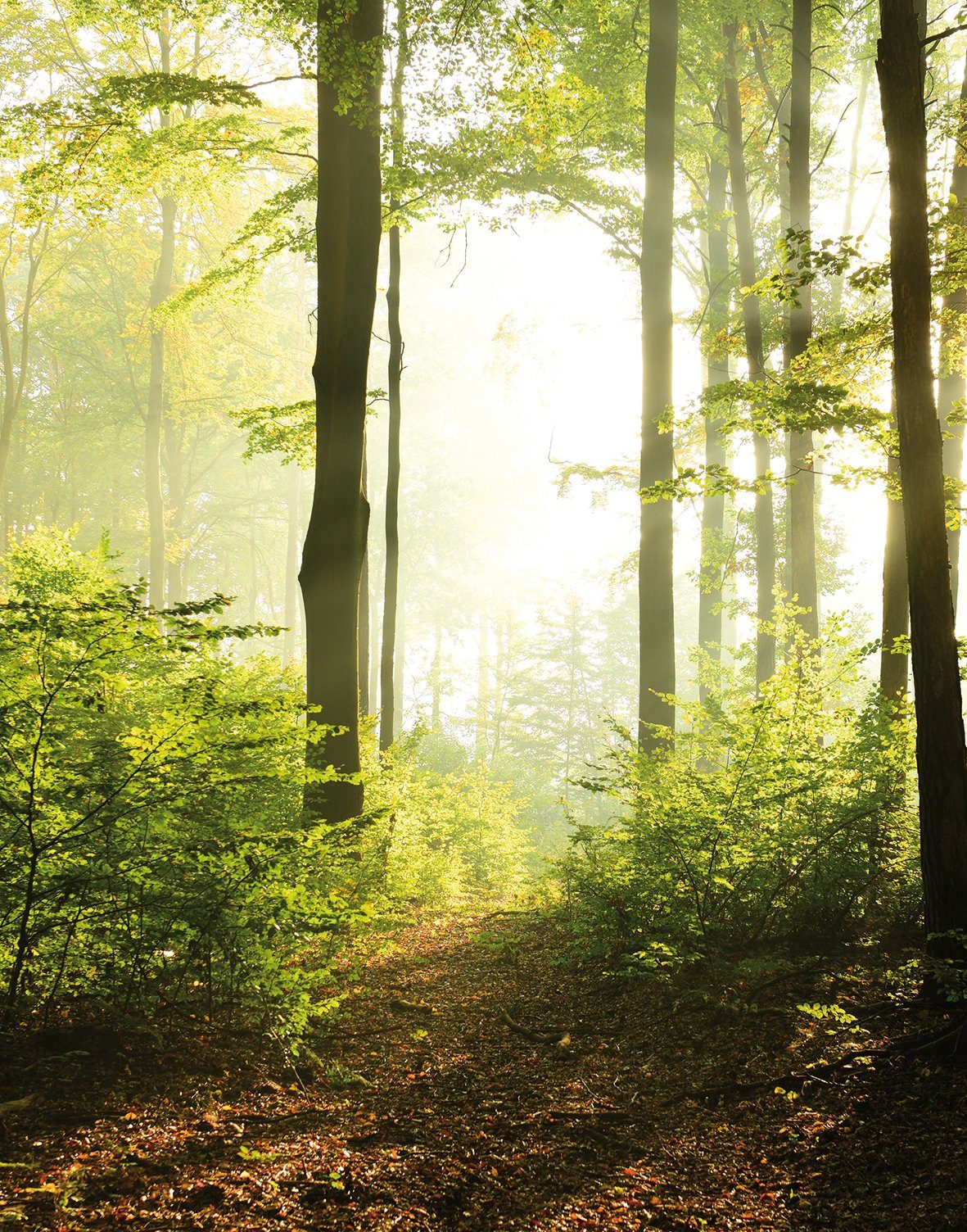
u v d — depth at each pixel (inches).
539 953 317.1
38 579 329.7
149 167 559.2
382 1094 185.8
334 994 258.4
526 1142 165.0
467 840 589.3
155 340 1138.7
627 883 287.9
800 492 563.8
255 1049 196.4
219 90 459.8
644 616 497.7
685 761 323.3
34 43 1009.5
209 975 193.6
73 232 1212.5
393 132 550.3
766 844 258.1
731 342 563.5
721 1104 180.9
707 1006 228.7
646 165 520.4
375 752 480.4
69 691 182.1
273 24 450.6
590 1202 144.2
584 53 631.2
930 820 208.5
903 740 274.7
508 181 613.3
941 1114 159.8
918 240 221.3
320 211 401.7
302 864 214.4
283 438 563.8
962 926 202.8
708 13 650.8
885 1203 138.1
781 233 785.6
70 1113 150.6
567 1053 216.8
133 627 183.9
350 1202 136.9
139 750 184.1
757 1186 149.3
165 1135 149.0
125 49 595.8
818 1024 205.9
